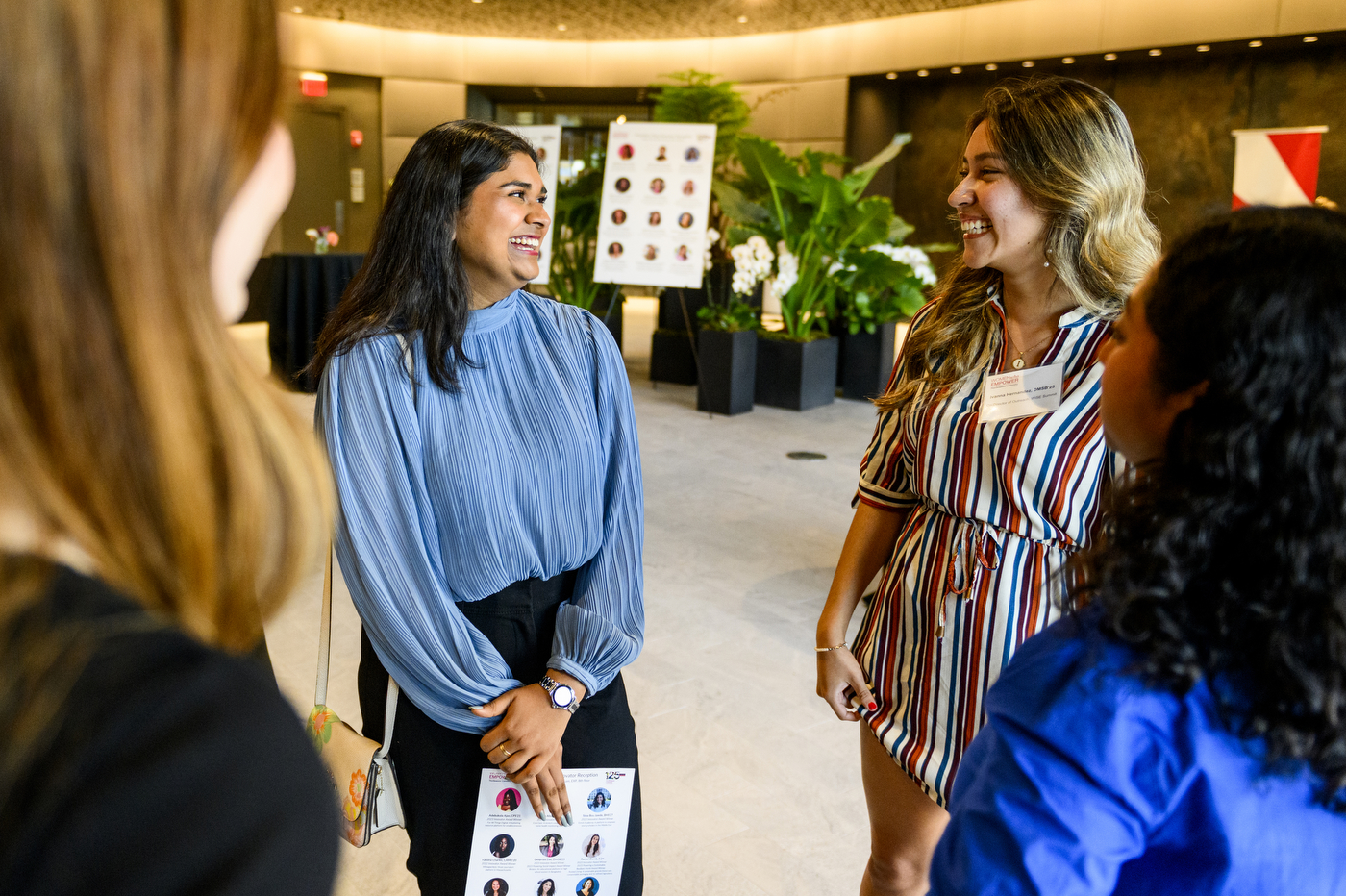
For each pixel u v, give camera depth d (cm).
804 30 1328
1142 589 63
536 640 151
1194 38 980
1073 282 135
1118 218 135
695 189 757
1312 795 63
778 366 771
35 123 32
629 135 766
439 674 141
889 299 827
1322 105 959
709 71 1412
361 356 141
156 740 32
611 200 773
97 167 34
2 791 31
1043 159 133
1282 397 60
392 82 1432
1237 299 61
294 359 809
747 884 217
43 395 34
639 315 1358
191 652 35
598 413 156
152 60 35
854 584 161
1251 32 942
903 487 158
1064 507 134
